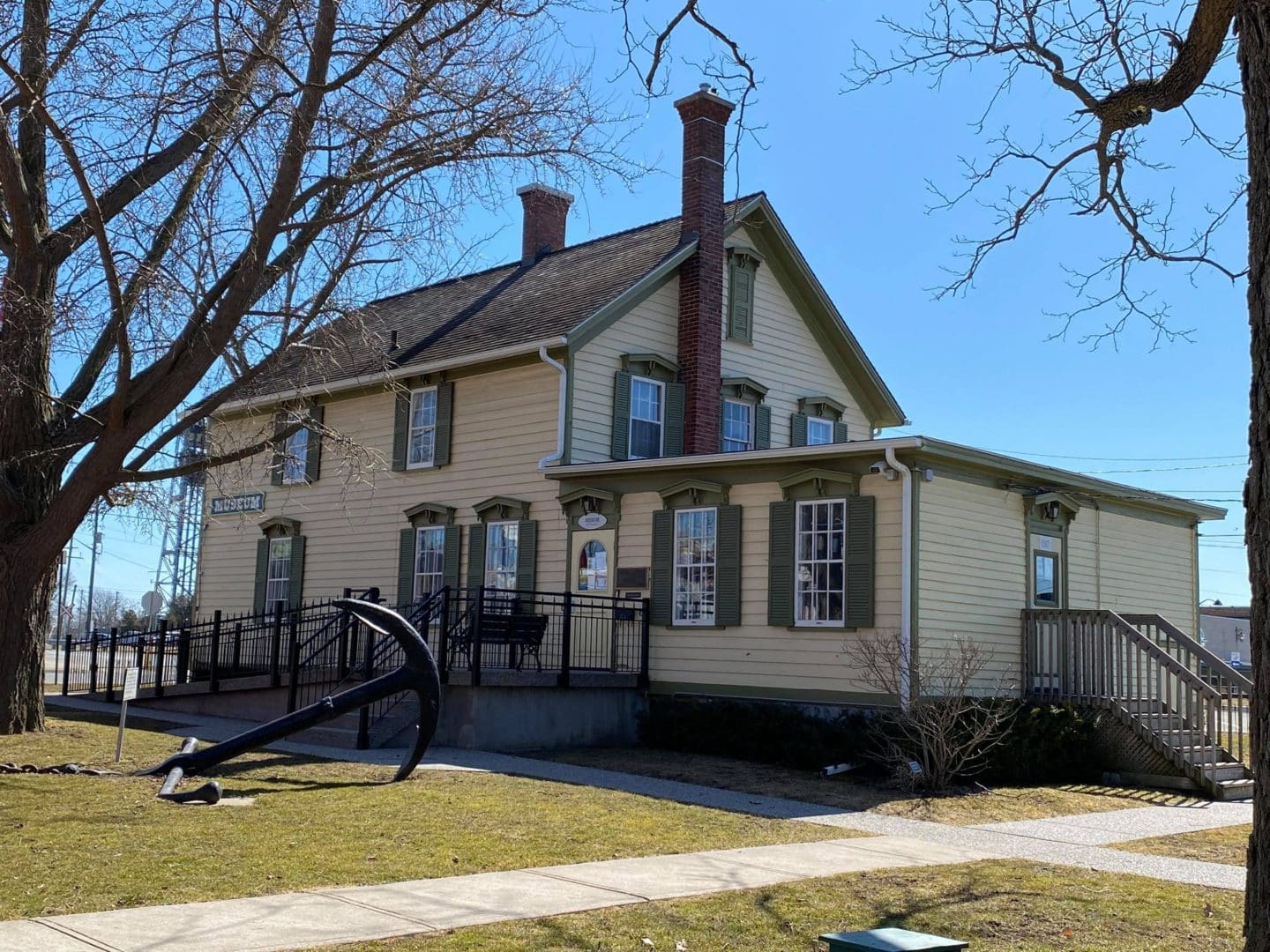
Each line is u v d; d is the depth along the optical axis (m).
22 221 15.22
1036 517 19.11
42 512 16.30
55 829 9.74
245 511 27.73
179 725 19.05
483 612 18.34
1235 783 15.82
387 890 8.09
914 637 16.33
